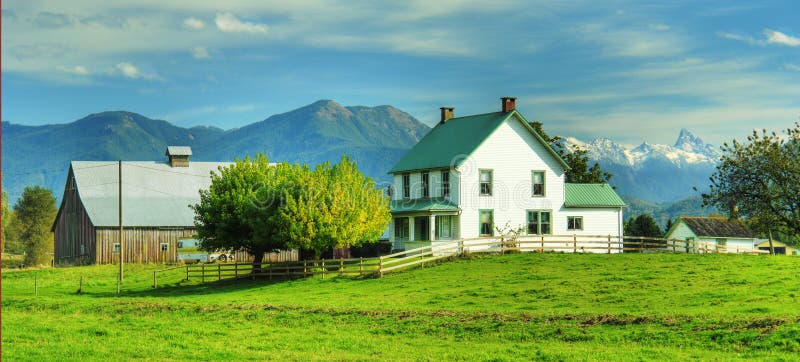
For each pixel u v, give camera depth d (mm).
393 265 56312
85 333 33062
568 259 52188
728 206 66625
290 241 54625
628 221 98875
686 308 33031
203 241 59969
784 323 27828
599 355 26062
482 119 66812
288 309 37938
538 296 38656
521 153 64812
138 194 80312
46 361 27000
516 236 57812
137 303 43156
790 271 42406
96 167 83062
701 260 49500
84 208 77812
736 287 37625
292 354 28047
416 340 30484
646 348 26938
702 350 26297
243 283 54469
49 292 54281
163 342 30734
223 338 31531
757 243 103562
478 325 31969
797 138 65438
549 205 65562
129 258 75562
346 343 29891
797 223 64812
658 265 47344
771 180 65938
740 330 27688
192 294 50094
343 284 48750
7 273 66812
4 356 27812
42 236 121688
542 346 28281
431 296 40812
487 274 47469
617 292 38312
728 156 66688
